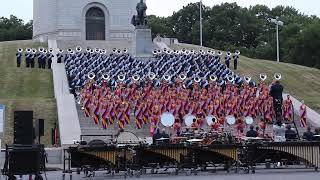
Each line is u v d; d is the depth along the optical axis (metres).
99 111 49.84
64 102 53.72
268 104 53.28
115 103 49.03
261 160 34.31
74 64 72.62
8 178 27.30
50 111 53.44
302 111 53.78
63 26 115.50
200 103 52.81
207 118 47.00
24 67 79.69
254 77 80.56
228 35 167.00
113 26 116.62
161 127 48.06
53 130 45.53
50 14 117.38
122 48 101.19
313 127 54.31
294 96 72.25
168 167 33.75
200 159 33.53
